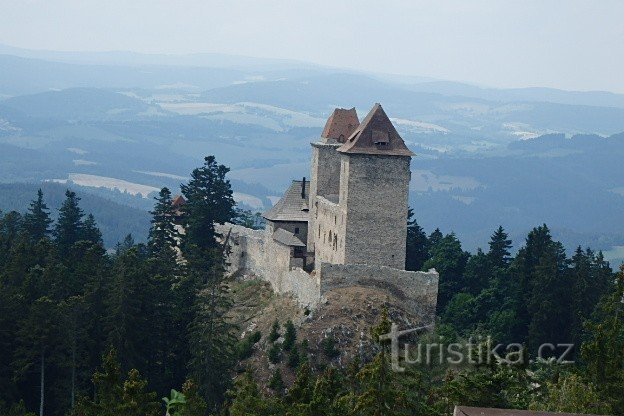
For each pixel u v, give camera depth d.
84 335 199.50
